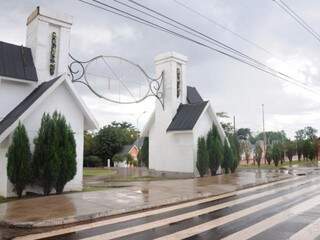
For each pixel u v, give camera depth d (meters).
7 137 14.77
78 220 9.82
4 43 17.06
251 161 62.59
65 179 15.15
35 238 7.96
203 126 26.48
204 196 14.75
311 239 7.69
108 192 14.95
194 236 8.00
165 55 27.44
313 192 16.12
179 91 27.84
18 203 12.07
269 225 9.08
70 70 18.95
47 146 14.74
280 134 115.75
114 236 8.03
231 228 8.78
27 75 16.70
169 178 24.02
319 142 60.84
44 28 17.89
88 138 60.72
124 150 62.09
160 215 10.59
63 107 16.70
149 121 28.78
